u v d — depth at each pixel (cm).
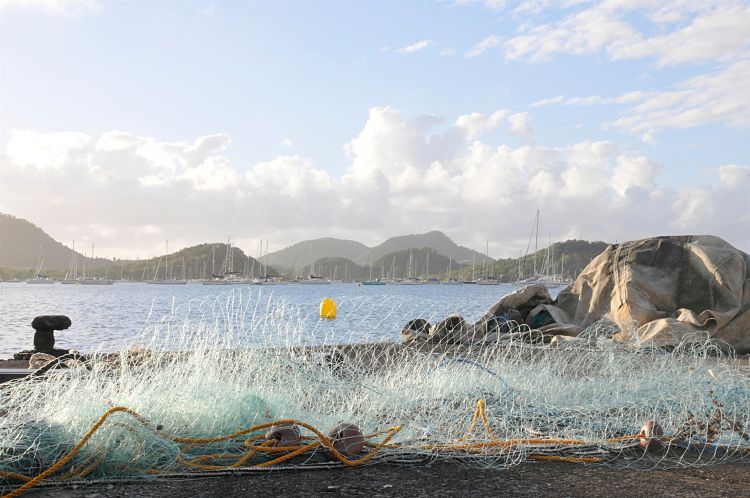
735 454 471
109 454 407
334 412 565
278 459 421
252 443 455
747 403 563
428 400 565
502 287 17825
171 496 361
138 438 411
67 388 509
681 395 573
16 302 6500
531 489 378
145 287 17712
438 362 700
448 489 377
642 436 483
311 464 426
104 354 771
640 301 1360
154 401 470
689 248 1408
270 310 786
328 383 629
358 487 379
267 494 364
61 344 2055
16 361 1067
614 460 451
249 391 526
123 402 465
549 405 568
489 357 850
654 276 1401
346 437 442
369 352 988
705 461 448
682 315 1291
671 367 709
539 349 934
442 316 2011
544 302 1565
